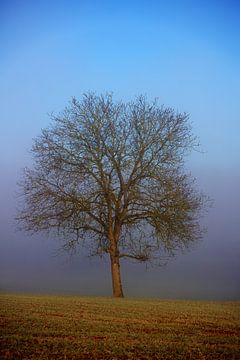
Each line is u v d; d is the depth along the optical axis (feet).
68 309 83.87
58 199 118.01
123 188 120.06
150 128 121.60
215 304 99.09
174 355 52.13
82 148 120.26
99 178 120.26
